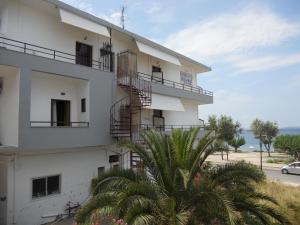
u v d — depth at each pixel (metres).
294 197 17.11
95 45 17.30
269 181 22.98
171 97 21.61
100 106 15.25
